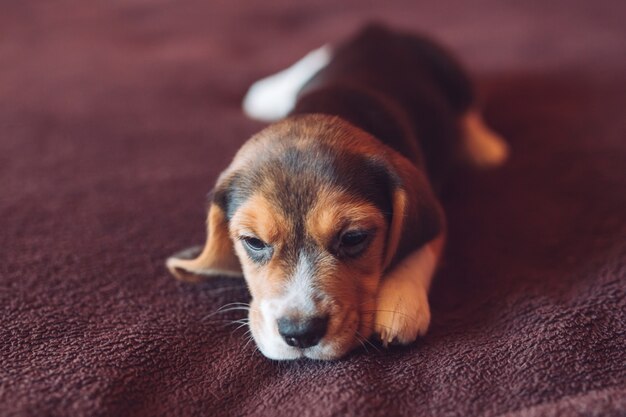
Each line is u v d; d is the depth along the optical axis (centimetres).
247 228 41
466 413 37
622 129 60
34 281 46
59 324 43
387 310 41
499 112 65
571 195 53
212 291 45
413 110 52
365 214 40
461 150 59
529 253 48
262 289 41
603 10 87
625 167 55
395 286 42
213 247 43
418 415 37
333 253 40
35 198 54
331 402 37
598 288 43
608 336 40
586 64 72
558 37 79
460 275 47
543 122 63
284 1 93
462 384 38
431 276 44
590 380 38
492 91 68
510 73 71
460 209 53
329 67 56
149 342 41
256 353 41
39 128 63
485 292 45
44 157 59
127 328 42
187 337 42
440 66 60
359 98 48
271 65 75
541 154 59
